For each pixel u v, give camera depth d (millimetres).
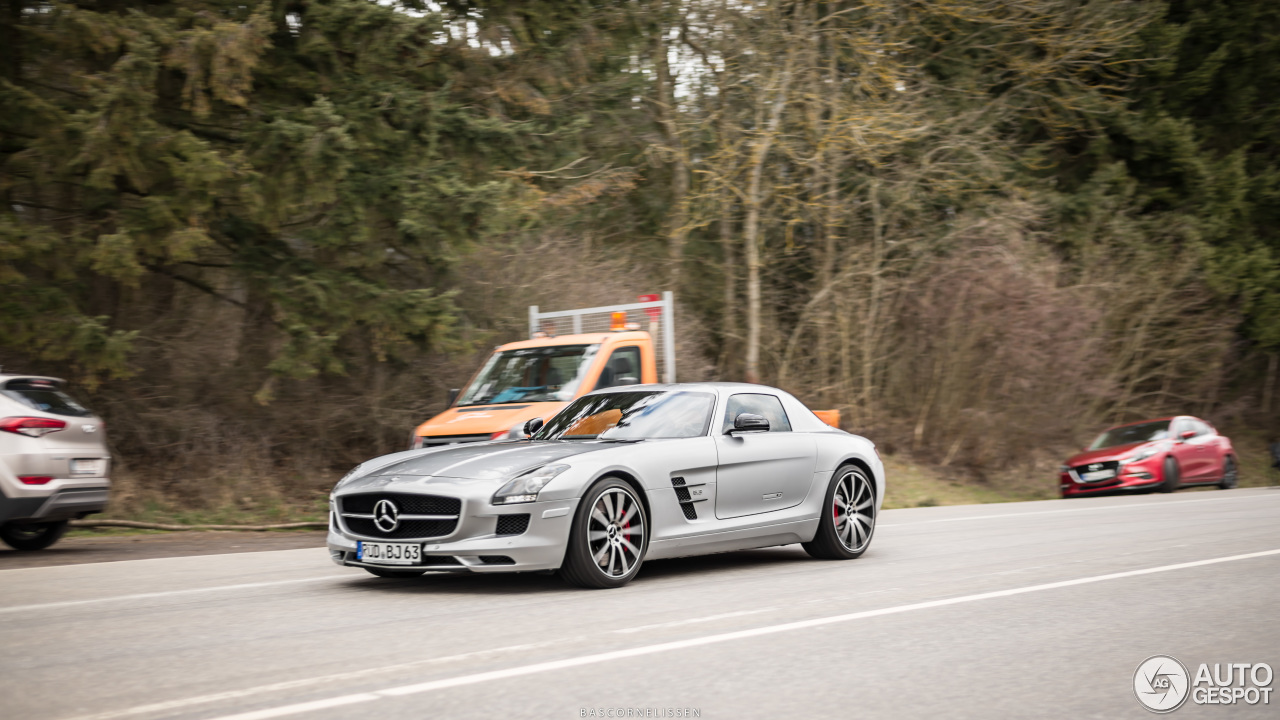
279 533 12758
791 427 8516
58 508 9180
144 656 4863
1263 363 33469
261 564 8586
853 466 8734
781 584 7168
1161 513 13195
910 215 23156
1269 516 12391
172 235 12312
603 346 11867
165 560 8922
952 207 23922
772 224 22484
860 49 20047
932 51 24953
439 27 13547
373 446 17203
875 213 22312
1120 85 29688
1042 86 26266
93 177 11797
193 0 12875
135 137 11797
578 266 18516
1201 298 27547
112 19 12062
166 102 13492
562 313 13695
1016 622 5742
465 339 14984
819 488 8414
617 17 17906
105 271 12086
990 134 24172
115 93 11547
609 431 7797
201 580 7543
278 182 12906
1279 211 31156
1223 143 32156
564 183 18875
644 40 19656
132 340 13883
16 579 7652
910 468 21234
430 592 6832
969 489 20688
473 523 6508
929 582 7238
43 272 13320
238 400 15945
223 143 13914
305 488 15633
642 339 12297
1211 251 27969
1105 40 23312
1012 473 22688
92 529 12531
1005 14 23547
